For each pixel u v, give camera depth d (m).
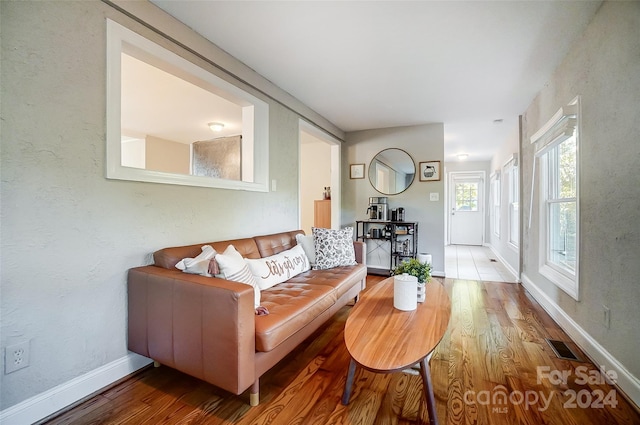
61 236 1.42
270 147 2.97
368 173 4.75
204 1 1.77
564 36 2.10
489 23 1.96
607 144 1.77
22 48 1.28
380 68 2.62
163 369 1.79
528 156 3.59
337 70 2.67
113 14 1.61
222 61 2.32
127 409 1.44
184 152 5.77
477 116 3.98
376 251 4.74
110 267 1.63
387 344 1.35
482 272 4.62
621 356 1.62
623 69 1.60
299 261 2.66
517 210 4.38
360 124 4.43
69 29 1.43
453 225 8.02
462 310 2.88
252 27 2.03
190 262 1.66
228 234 2.45
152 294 1.61
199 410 1.43
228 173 4.30
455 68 2.61
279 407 1.46
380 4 1.78
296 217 3.42
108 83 1.58
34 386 1.33
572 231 2.46
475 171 7.75
